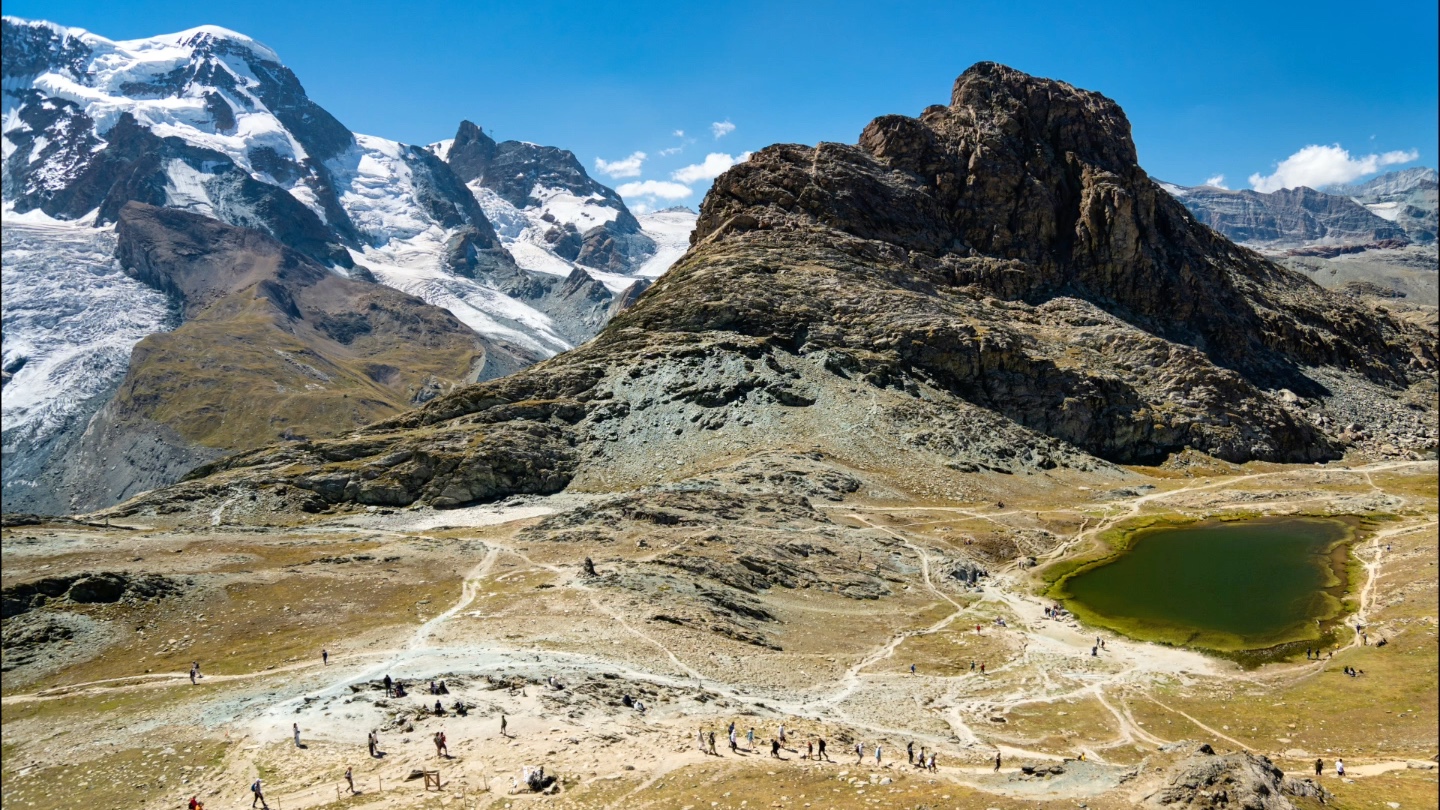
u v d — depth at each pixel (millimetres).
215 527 138125
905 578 113812
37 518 127750
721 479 146375
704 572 100750
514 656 71562
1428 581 98688
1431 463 188875
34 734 62125
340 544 119062
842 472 155750
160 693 69188
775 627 91812
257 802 46281
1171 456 193625
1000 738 63719
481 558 109750
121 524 135875
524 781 46656
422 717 57500
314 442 179250
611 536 116562
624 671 69875
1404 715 65250
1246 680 79188
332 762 51188
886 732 62938
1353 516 146750
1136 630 95188
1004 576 118625
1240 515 149500
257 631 84438
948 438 174375
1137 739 64875
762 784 46844
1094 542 132750
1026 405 196750
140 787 50594
